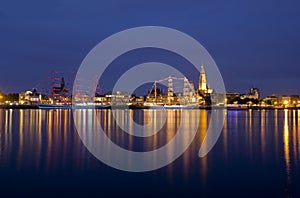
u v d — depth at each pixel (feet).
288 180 74.84
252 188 68.59
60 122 283.79
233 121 341.00
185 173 81.87
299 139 159.43
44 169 84.79
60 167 87.20
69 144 133.18
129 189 67.72
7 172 81.00
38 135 169.27
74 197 62.44
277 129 227.20
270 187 69.26
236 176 78.74
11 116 394.32
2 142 138.41
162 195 64.18
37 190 66.59
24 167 86.79
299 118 418.51
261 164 93.15
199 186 70.13
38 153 109.19
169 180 74.90
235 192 65.92
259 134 187.52
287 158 103.09
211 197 63.00
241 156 107.04
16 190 66.39
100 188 68.33
